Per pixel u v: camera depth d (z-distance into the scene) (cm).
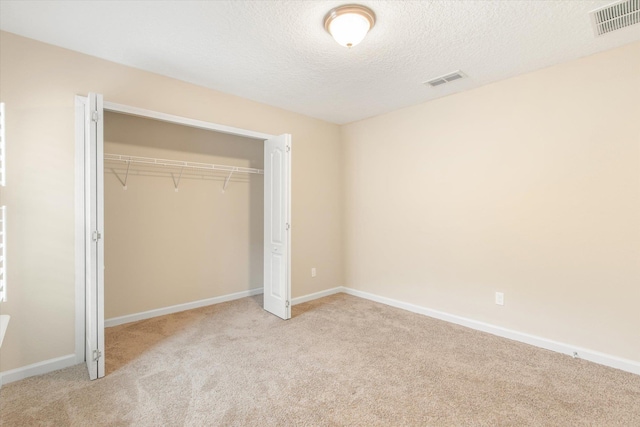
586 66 247
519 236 283
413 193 366
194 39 227
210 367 233
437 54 245
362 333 299
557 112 261
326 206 432
